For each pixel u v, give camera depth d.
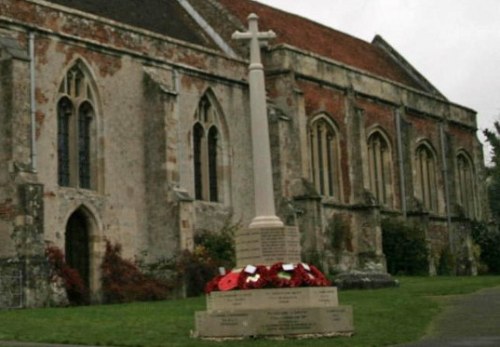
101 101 35.38
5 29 31.39
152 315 23.28
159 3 46.25
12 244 29.67
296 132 44.47
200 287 36.16
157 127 37.00
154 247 36.50
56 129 33.12
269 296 18.50
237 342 17.22
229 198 41.72
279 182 42.91
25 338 18.86
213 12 46.84
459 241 59.88
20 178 29.80
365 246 48.94
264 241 20.08
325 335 18.06
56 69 33.38
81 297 32.09
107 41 35.84
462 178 64.19
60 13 33.78
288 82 44.91
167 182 36.47
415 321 21.72
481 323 21.00
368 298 28.69
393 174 54.31
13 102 30.25
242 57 44.97
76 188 33.97
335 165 48.94
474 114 65.81
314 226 43.31
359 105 51.31
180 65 39.19
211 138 41.66
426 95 59.25
